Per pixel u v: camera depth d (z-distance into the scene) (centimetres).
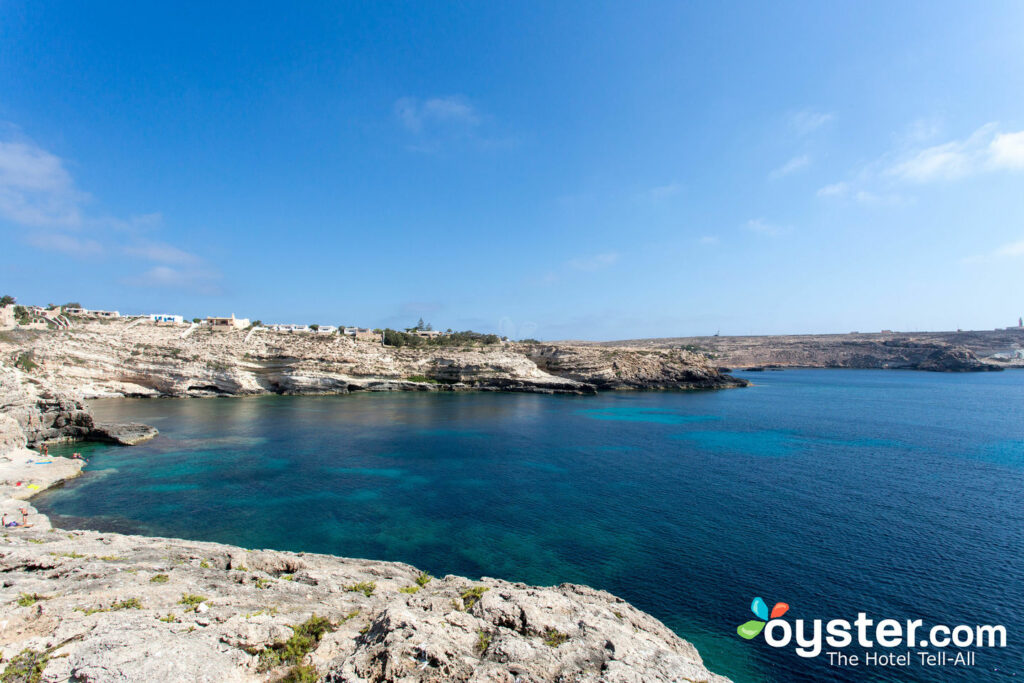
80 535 2486
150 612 1363
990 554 2869
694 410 9244
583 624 1282
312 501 3766
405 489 4106
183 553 2166
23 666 1031
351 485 4194
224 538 3070
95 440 5769
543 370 14025
